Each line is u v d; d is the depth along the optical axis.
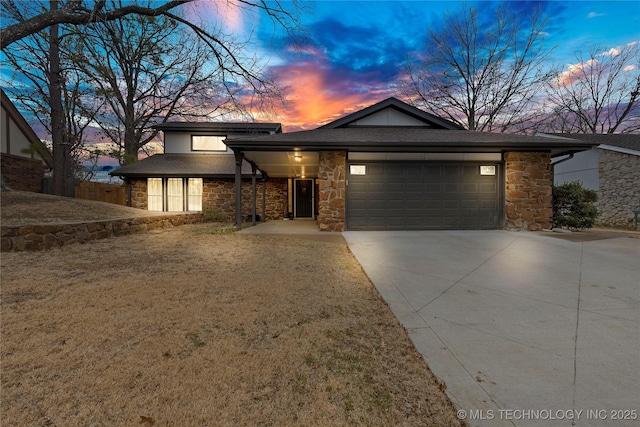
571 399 2.01
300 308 3.51
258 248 6.91
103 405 1.87
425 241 7.79
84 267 5.08
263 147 9.30
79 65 10.98
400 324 3.18
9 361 2.30
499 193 9.77
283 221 13.84
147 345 2.59
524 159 9.60
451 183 9.75
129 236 8.41
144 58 15.66
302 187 15.91
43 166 14.53
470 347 2.71
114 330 2.85
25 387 2.01
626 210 13.93
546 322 3.23
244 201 14.38
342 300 3.84
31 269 4.86
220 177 13.90
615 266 5.43
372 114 11.81
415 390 2.11
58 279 4.38
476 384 2.17
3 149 12.73
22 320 3.02
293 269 5.20
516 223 9.59
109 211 9.51
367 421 1.81
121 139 20.80
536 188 9.59
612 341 2.81
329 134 10.28
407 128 11.76
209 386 2.08
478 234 8.85
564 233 9.06
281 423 1.78
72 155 19.81
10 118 13.10
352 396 2.04
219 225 11.73
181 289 4.03
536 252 6.52
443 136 10.06
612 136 15.88
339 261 5.85
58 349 2.49
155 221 10.03
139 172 13.57
